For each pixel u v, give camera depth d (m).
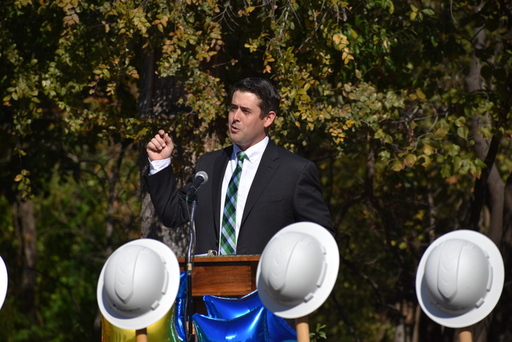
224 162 14.11
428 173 31.97
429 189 33.38
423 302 10.54
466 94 23.64
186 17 19.28
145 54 20.50
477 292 10.15
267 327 12.25
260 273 10.89
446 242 10.39
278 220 13.58
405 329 34.06
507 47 24.34
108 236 38.69
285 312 10.63
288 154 13.95
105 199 39.38
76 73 20.81
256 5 20.64
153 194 13.64
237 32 21.53
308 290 10.54
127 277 10.62
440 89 25.28
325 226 13.62
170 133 20.11
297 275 10.45
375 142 25.34
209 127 20.44
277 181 13.66
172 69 18.62
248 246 13.48
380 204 32.81
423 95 22.33
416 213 33.22
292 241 10.59
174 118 19.58
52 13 22.33
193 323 12.41
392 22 22.44
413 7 21.53
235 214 13.68
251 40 19.52
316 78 20.58
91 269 55.62
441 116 25.05
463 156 22.78
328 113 20.09
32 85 22.05
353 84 21.78
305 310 10.57
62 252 55.50
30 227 52.66
